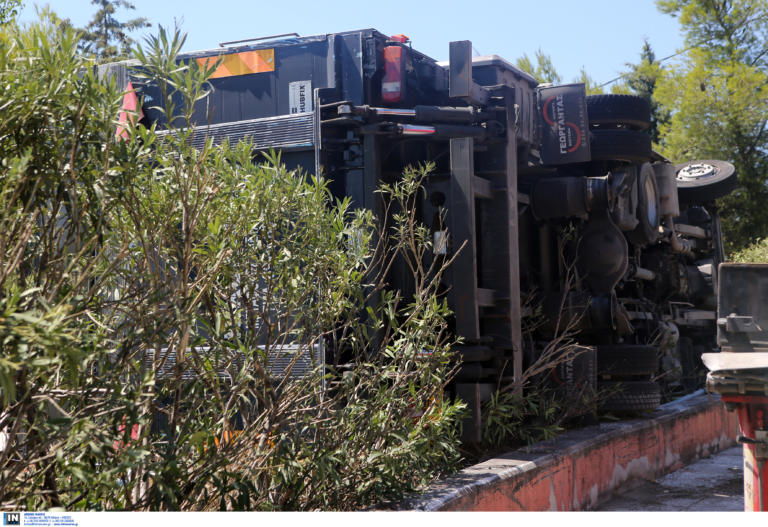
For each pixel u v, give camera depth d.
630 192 8.88
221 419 3.69
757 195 31.92
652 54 39.34
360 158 6.56
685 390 12.24
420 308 4.82
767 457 4.25
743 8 32.69
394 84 6.71
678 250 11.73
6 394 2.56
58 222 3.25
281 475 3.95
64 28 3.10
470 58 6.57
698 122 32.66
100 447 2.78
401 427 4.46
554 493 5.84
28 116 2.87
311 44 6.86
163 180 3.66
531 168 8.27
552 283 8.71
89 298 2.98
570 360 7.19
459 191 6.50
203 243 3.70
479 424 6.08
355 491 4.31
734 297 5.20
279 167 4.46
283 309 4.43
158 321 3.05
